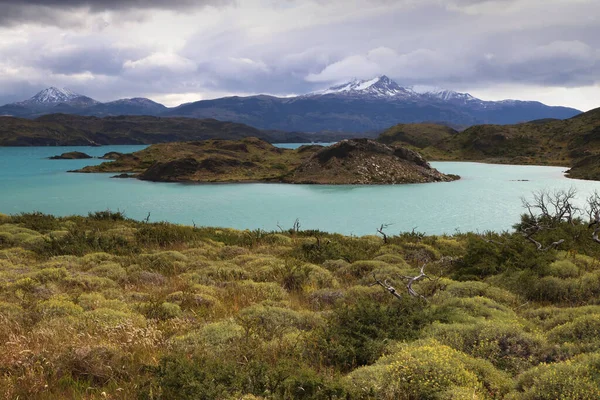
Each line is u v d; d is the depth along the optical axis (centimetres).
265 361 666
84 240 2014
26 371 632
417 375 567
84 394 584
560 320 870
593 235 1719
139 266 1573
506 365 671
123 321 858
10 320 880
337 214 4509
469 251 1648
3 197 6034
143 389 561
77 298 1052
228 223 4094
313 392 550
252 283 1329
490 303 1015
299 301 1205
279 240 2369
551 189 6188
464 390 526
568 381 523
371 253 2048
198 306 1082
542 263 1391
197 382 553
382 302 1105
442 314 888
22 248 1858
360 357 725
